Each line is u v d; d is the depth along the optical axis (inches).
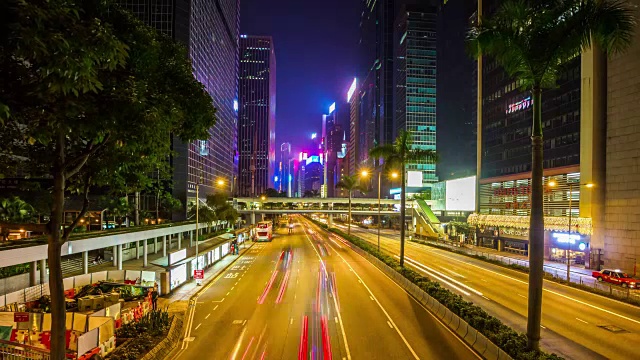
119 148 548.1
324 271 1668.3
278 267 1793.8
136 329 807.1
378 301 1112.2
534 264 651.5
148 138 492.1
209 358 692.1
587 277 1636.3
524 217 2453.2
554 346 751.7
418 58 5698.8
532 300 648.4
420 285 1152.8
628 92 1710.1
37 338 674.2
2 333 676.1
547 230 2274.9
